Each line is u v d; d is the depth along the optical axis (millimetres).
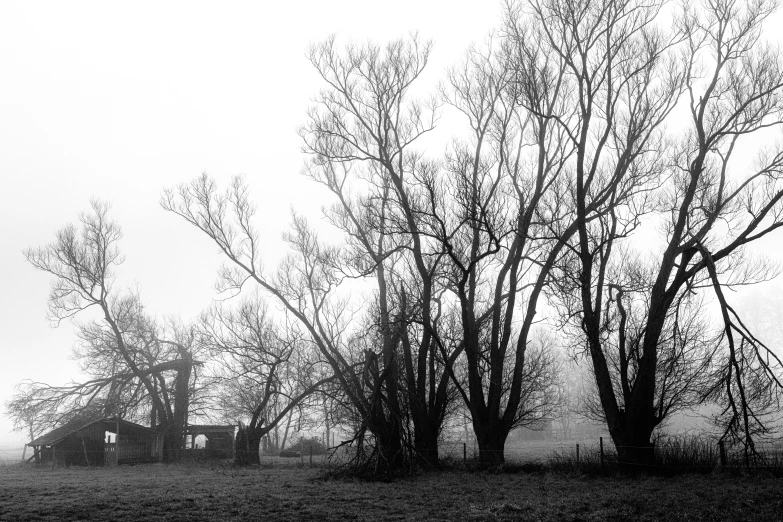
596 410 39531
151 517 18438
